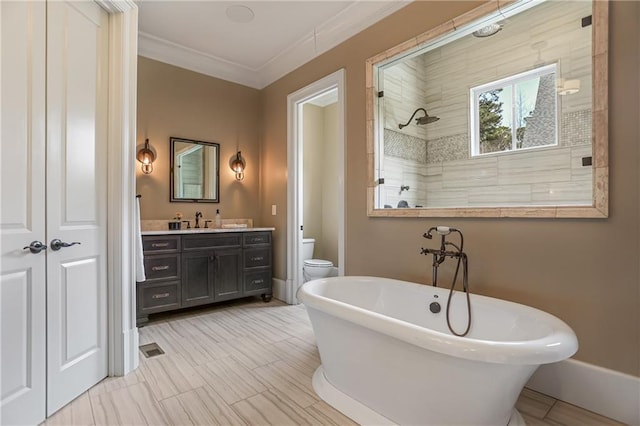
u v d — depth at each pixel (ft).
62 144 5.43
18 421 4.65
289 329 9.10
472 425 4.34
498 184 7.48
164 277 9.57
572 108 6.16
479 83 7.81
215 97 12.25
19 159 4.73
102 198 6.31
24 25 4.83
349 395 5.46
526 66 6.95
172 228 10.52
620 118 5.07
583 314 5.40
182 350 7.66
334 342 5.61
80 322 5.75
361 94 9.10
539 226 5.90
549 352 3.80
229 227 12.03
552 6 6.47
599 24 5.25
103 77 6.35
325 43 10.13
